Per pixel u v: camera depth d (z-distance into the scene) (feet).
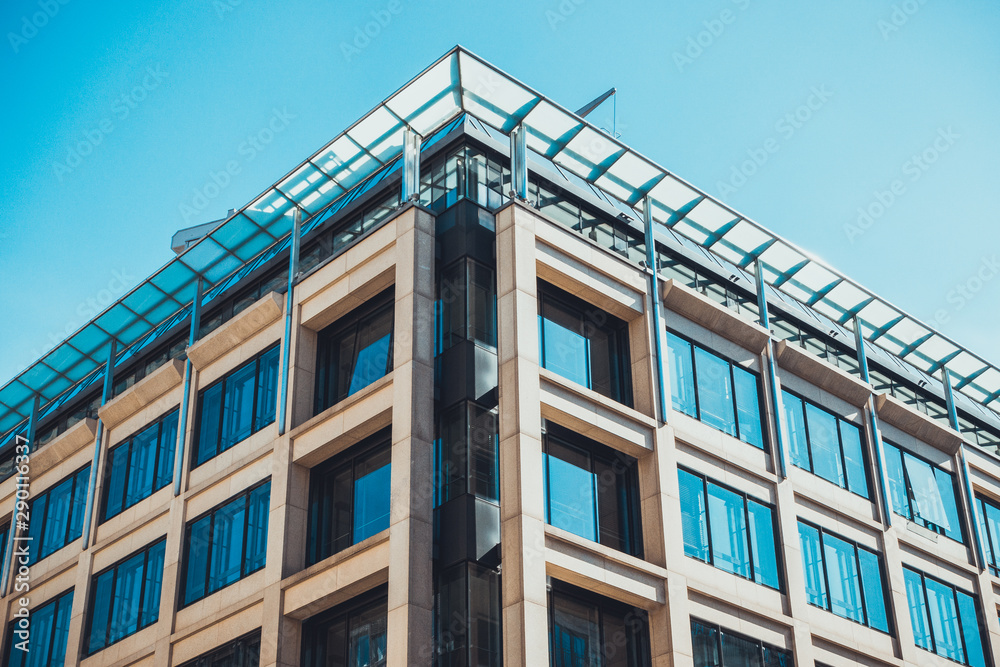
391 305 111.04
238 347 124.67
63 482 144.46
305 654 101.86
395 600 90.12
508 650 88.48
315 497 109.09
